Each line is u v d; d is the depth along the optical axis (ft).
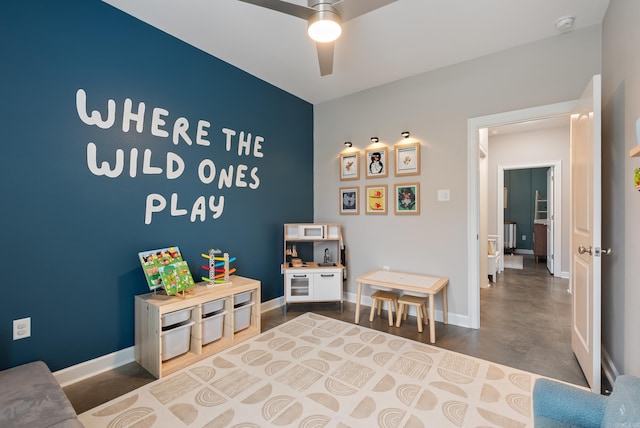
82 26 6.79
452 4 7.06
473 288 9.75
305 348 8.20
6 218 5.89
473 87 9.70
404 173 11.06
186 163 8.89
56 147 6.48
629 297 5.77
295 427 5.25
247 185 10.82
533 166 17.53
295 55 9.53
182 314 7.43
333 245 12.98
